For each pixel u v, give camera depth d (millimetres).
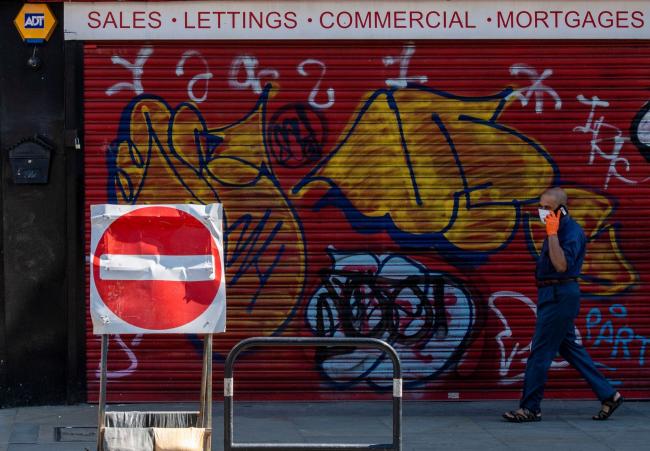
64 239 9359
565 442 8156
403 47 9508
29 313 9344
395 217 9555
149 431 6336
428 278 9570
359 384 9594
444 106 9547
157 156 9414
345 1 9445
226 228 9469
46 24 9281
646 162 9656
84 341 9422
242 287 9508
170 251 6371
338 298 9547
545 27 9539
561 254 8555
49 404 9414
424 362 9602
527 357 9641
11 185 9305
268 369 9539
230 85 9438
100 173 9383
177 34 9375
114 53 9375
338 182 9516
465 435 8406
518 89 9570
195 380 9477
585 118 9617
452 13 9484
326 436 8328
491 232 9586
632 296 9664
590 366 9031
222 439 8250
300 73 9469
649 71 9633
